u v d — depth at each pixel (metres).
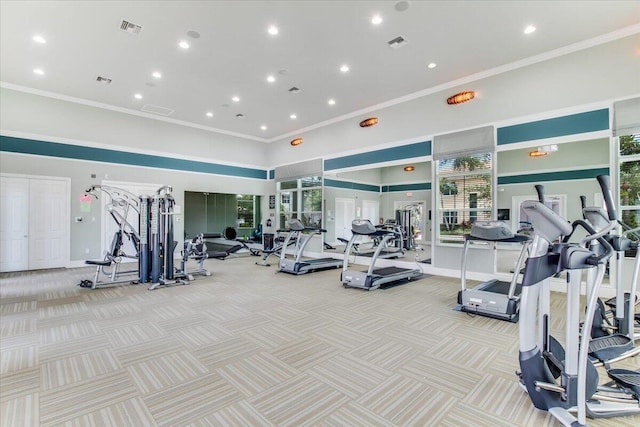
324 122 8.84
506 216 10.31
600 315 3.10
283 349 2.99
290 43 4.88
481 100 5.86
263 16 4.21
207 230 9.76
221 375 2.50
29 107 6.82
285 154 10.23
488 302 3.93
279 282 5.99
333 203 11.52
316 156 9.14
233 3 3.96
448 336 3.33
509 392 2.28
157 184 8.60
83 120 7.46
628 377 2.10
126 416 1.98
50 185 7.13
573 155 9.14
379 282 5.43
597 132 4.72
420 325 3.66
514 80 5.47
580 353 1.82
